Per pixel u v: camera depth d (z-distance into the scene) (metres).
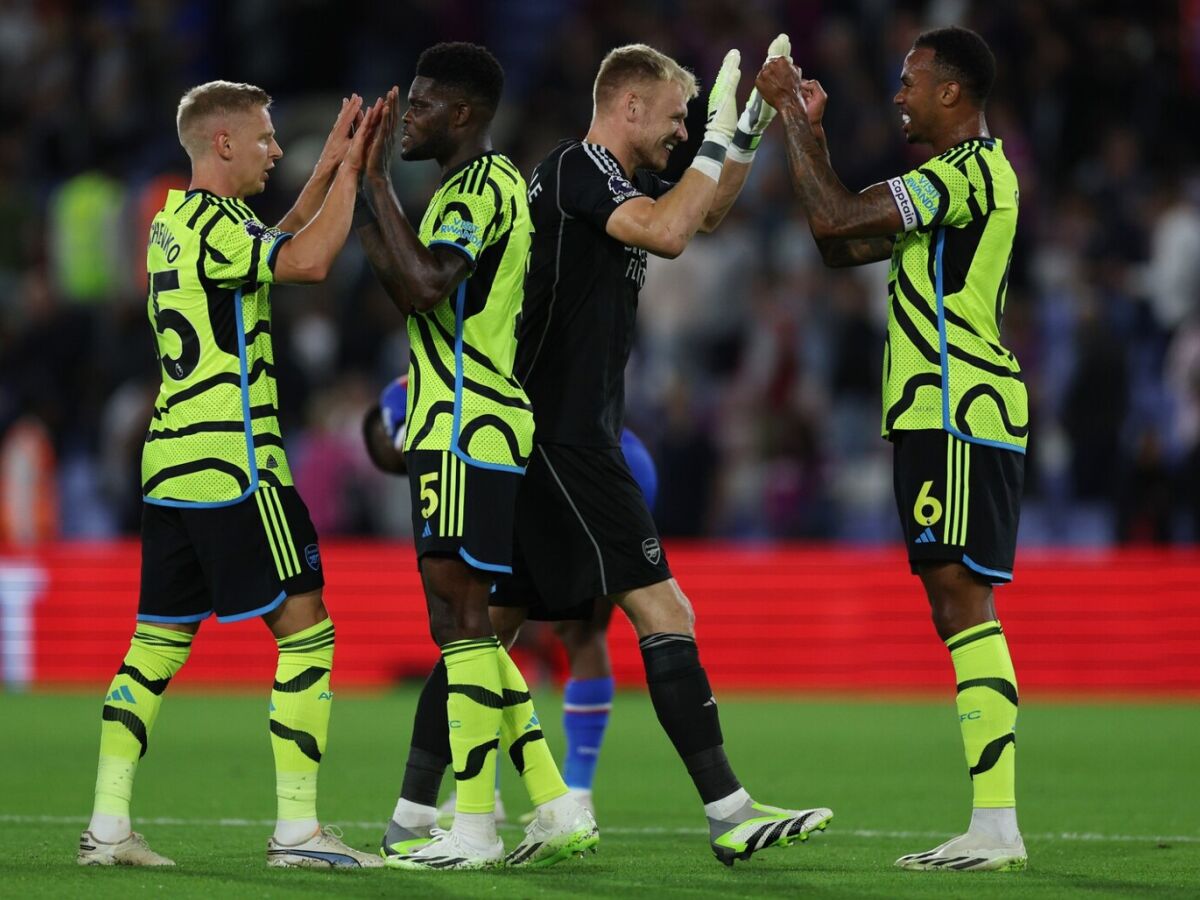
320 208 20.17
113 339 58.94
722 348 56.84
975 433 19.67
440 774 20.38
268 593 19.02
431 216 19.50
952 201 19.67
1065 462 51.69
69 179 67.00
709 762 19.33
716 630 48.19
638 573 19.80
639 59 20.47
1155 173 58.47
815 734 36.94
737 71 20.16
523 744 19.77
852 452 53.72
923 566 19.92
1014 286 56.00
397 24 68.81
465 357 19.31
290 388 55.16
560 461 19.94
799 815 18.92
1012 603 46.84
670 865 19.69
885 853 21.00
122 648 49.50
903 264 20.11
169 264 19.16
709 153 19.66
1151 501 48.97
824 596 47.66
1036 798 26.80
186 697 45.47
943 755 33.00
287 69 69.38
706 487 52.22
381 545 52.75
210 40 70.44
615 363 20.28
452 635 19.30
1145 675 46.12
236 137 19.75
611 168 19.91
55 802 25.80
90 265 60.38
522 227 19.53
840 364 54.03
